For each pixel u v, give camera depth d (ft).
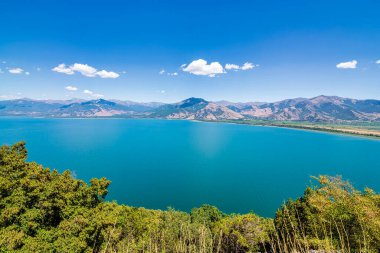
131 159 546.26
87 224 67.00
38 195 67.15
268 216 254.06
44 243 59.77
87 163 483.92
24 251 55.42
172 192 328.70
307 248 19.30
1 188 63.00
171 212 144.15
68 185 75.36
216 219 172.14
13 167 75.51
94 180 81.82
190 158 577.84
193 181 382.22
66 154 567.18
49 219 69.46
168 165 495.82
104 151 636.07
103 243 68.80
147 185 357.00
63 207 70.54
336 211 54.39
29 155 543.80
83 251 62.90
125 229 87.97
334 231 48.06
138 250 59.11
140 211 118.11
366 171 454.81
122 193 320.91
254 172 445.78
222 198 307.99
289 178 405.18
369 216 50.34
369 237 45.65
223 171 451.12
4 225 59.77
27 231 62.28
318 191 72.64
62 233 63.46
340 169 472.03
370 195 68.54
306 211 81.66
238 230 100.22
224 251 85.25
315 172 446.60
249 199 304.50
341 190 67.00
